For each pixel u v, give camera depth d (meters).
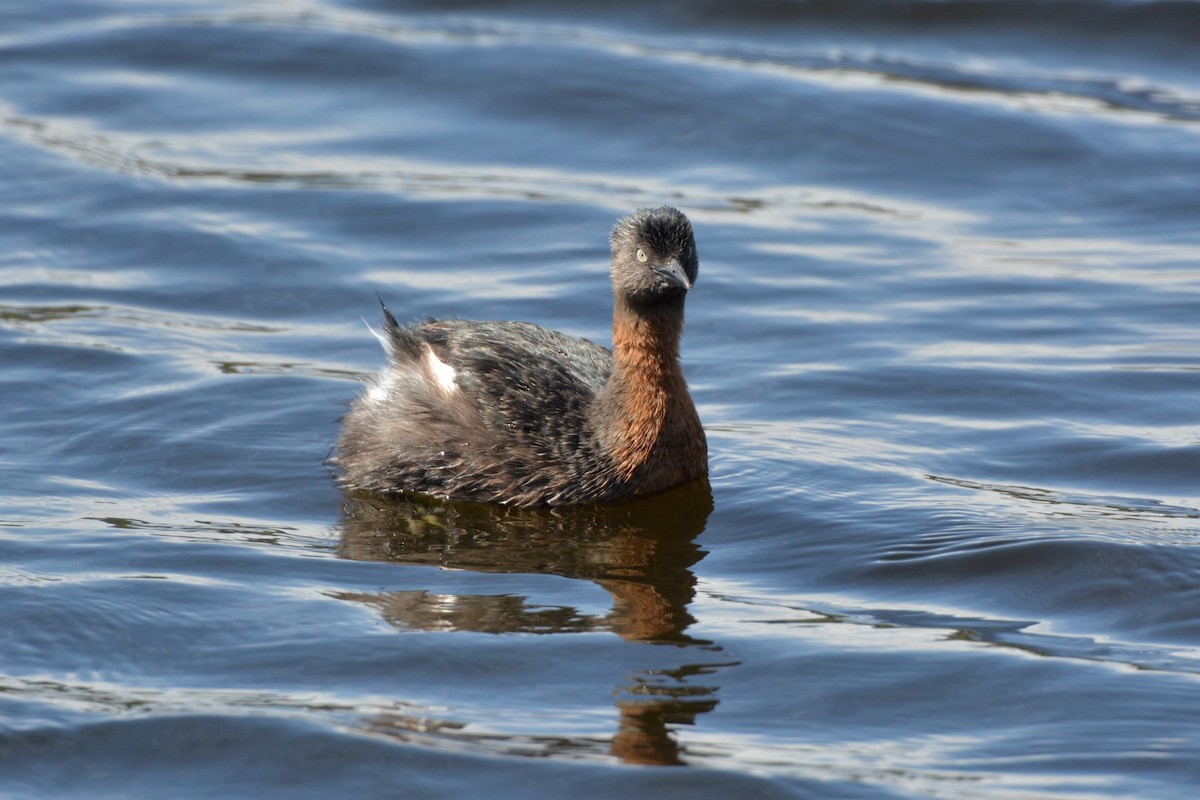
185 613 11.34
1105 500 13.31
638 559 12.52
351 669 10.55
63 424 14.90
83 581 11.77
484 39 25.23
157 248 19.23
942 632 11.07
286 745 9.62
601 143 22.44
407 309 17.88
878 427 15.08
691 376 16.45
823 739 9.69
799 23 25.72
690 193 21.06
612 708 10.06
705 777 9.25
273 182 21.05
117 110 23.05
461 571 12.26
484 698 10.20
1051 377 16.02
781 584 11.98
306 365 16.47
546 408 14.02
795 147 22.28
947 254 19.45
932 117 22.75
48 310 17.55
